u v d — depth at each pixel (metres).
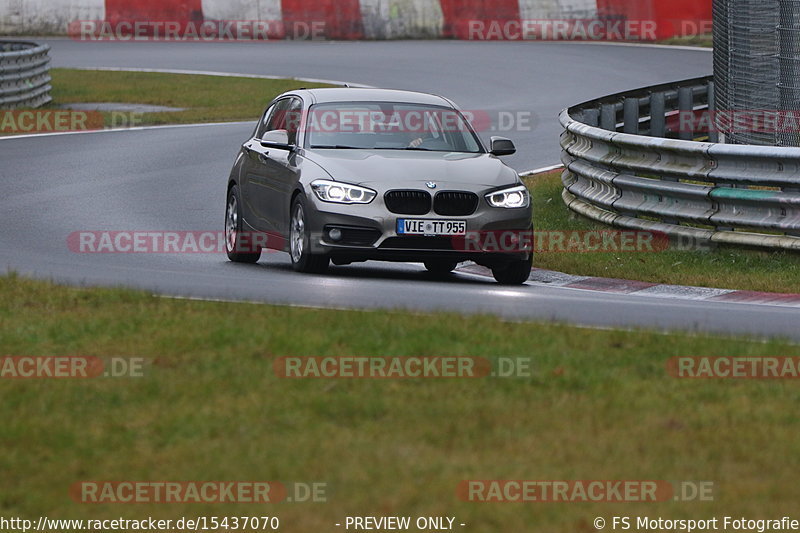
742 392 24.06
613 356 26.66
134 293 33.59
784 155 45.41
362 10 145.38
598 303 37.19
